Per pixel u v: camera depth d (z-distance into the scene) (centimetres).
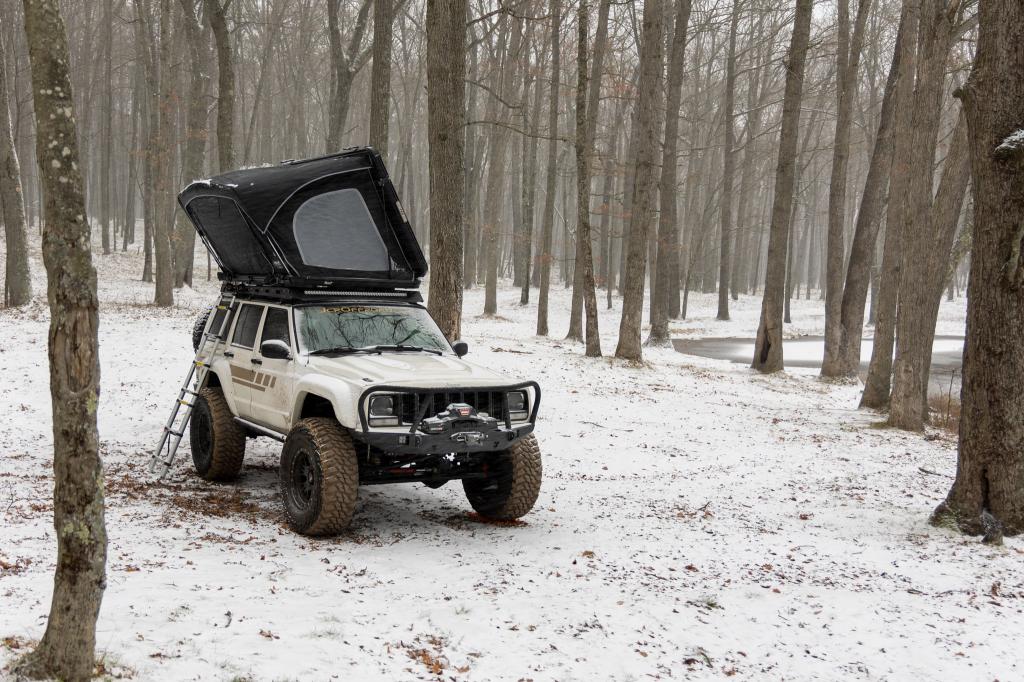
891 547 803
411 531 763
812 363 3309
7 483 823
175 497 830
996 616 627
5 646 398
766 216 7219
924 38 1581
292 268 831
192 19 3481
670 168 3247
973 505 860
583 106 2273
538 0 2777
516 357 2170
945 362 3403
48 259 341
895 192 1953
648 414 1642
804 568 720
